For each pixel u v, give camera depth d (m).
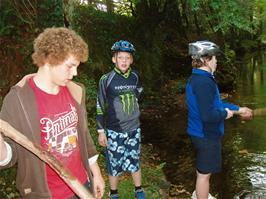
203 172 3.75
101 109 3.85
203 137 3.65
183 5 12.91
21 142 1.74
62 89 2.10
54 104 2.03
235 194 5.08
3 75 5.25
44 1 5.94
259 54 23.69
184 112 9.66
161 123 8.82
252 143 7.02
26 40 5.61
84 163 2.24
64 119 2.06
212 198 4.13
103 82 3.79
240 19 6.89
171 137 7.76
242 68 17.77
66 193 2.10
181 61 12.88
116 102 3.78
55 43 1.89
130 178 4.80
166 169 6.03
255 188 5.23
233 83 12.24
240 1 6.82
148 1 11.70
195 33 14.03
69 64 1.93
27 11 5.79
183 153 6.77
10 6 5.51
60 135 2.04
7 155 1.85
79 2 8.98
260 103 10.56
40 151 1.79
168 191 5.05
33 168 1.96
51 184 2.06
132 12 12.23
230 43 22.31
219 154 3.73
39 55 1.92
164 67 12.55
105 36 9.77
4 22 5.45
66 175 1.83
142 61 11.23
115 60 3.79
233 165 6.07
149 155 6.60
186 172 5.88
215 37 13.87
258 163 6.11
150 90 11.00
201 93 3.47
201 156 3.71
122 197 4.25
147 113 9.65
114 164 3.89
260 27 25.05
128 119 3.82
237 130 7.78
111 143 3.86
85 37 8.77
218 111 3.50
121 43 3.74
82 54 1.97
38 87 1.99
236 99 11.16
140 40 11.66
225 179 5.57
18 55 5.46
